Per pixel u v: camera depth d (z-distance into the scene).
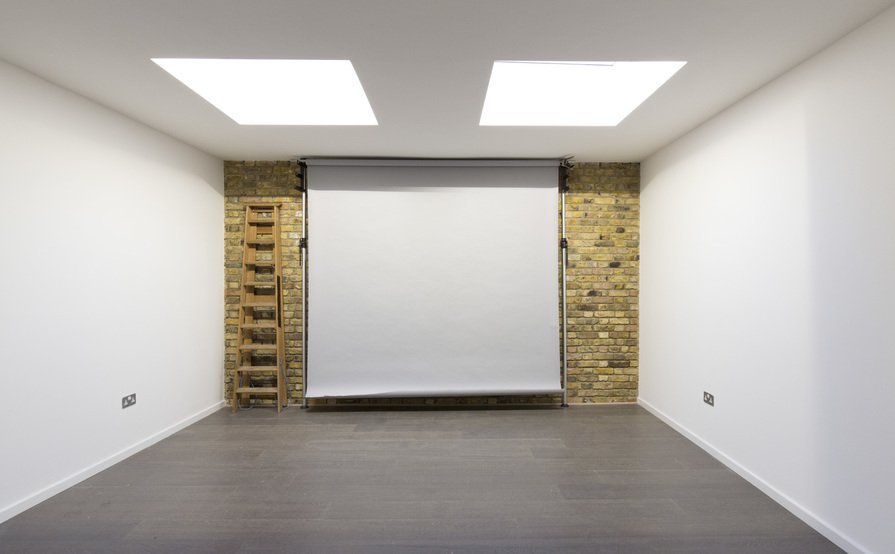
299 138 3.71
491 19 2.00
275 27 2.07
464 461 3.11
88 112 2.89
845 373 2.09
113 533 2.24
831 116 2.18
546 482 2.79
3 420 2.36
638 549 2.11
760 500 2.57
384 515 2.42
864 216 2.00
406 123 3.32
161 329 3.56
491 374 4.37
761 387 2.70
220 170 4.38
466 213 4.38
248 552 2.10
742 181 2.88
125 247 3.19
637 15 1.97
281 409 4.31
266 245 4.48
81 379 2.82
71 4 1.87
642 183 4.41
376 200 4.36
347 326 4.34
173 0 1.85
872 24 1.96
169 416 3.64
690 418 3.52
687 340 3.56
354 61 2.39
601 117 3.39
